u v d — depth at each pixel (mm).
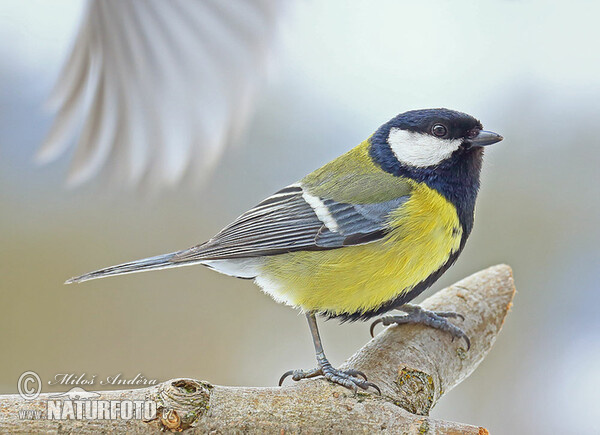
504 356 3096
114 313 3115
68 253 3121
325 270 3006
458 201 3012
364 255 3004
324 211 3012
